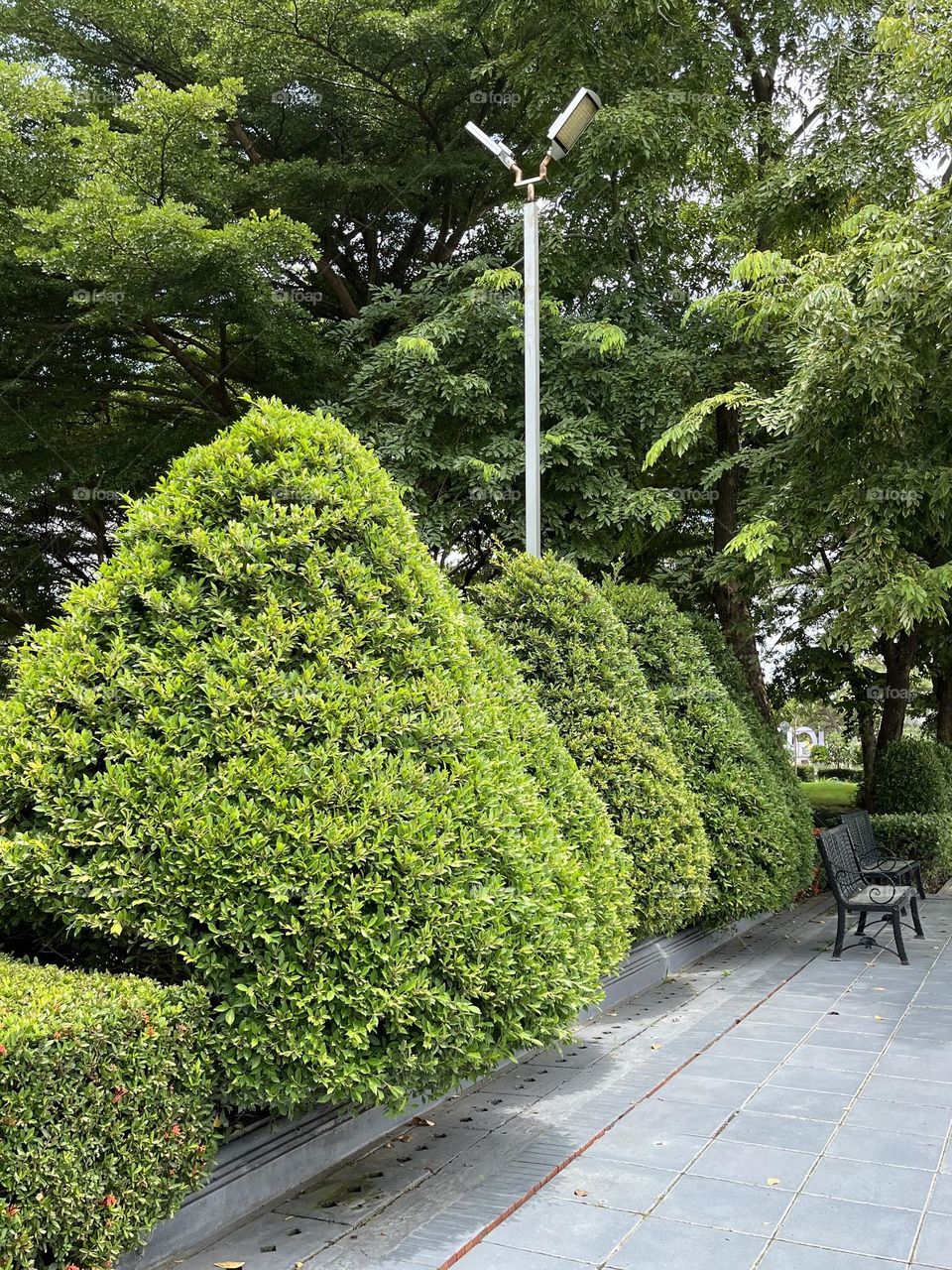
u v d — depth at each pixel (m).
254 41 11.51
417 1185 3.75
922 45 8.26
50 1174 2.50
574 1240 3.28
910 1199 3.54
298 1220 3.46
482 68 11.76
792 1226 3.34
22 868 3.22
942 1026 5.86
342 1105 3.74
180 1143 2.99
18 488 12.17
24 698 3.53
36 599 16.11
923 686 23.47
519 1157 4.00
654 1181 3.74
